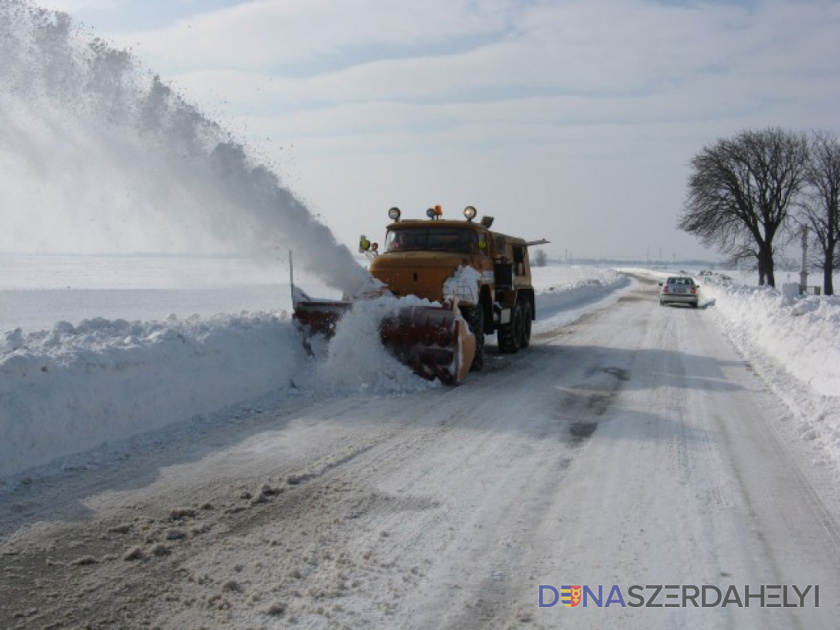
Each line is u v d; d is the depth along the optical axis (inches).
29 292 1364.4
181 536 191.3
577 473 251.1
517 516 208.8
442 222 516.4
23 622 145.6
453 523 202.8
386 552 182.5
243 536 191.8
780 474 252.8
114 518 203.0
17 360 253.8
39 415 248.7
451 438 297.9
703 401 386.3
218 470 248.5
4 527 194.7
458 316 418.3
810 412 346.0
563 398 388.8
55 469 244.1
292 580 166.2
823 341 438.0
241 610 151.9
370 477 244.1
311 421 325.1
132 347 307.4
